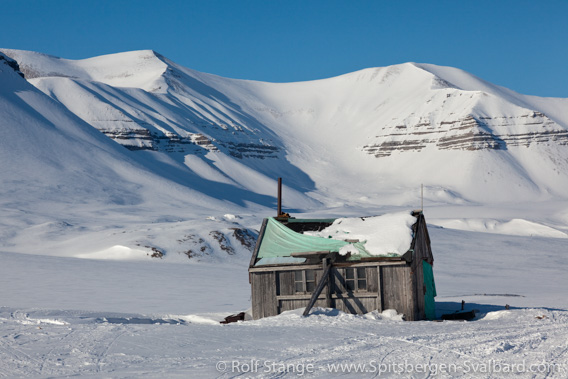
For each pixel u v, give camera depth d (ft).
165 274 206.08
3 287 157.79
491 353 51.65
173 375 45.21
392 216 95.50
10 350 54.85
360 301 86.48
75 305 124.16
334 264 87.40
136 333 64.13
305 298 87.71
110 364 49.44
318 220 100.94
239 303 132.05
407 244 87.76
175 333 64.39
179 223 328.08
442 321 80.64
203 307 123.24
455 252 318.24
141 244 270.05
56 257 243.81
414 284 87.35
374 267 86.69
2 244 308.81
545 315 84.07
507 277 229.86
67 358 51.70
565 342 56.65
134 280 184.34
